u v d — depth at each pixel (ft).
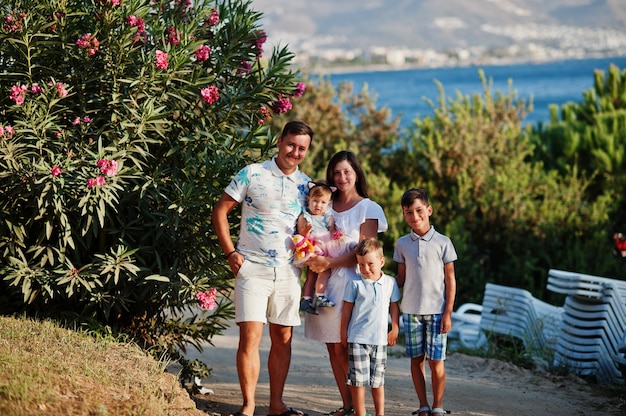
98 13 19.92
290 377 25.48
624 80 61.82
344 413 19.10
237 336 32.27
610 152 54.13
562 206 47.75
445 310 18.83
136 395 16.26
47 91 19.44
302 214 18.11
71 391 15.51
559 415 21.93
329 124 52.85
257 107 21.36
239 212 20.66
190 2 22.34
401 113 53.42
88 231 19.89
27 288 19.24
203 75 21.20
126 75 20.18
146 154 19.86
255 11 21.54
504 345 31.24
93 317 20.27
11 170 18.86
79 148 19.38
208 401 20.94
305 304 18.71
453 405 22.16
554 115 63.36
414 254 19.02
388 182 46.21
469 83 460.96
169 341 21.42
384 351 18.20
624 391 24.86
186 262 20.54
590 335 27.45
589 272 43.70
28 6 19.93
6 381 14.87
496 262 46.06
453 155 48.60
